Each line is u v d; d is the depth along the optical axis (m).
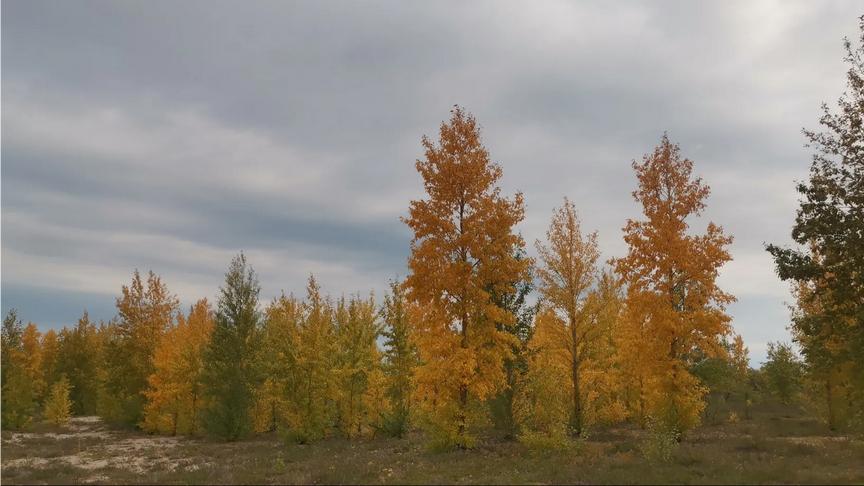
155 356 41.97
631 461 16.59
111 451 26.62
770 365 42.12
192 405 38.16
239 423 32.50
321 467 17.45
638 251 25.05
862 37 21.12
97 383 54.28
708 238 24.47
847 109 21.42
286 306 33.69
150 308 45.06
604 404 32.50
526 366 24.23
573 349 25.91
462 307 20.95
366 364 31.95
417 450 21.38
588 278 26.27
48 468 19.47
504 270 21.17
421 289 21.27
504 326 23.19
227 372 33.66
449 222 21.27
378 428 29.70
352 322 32.41
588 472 14.68
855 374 24.53
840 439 23.55
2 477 17.62
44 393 56.44
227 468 18.23
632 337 25.81
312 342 31.11
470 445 20.34
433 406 22.62
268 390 33.22
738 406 49.00
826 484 12.44
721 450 19.16
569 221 26.73
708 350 24.08
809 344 25.67
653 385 24.20
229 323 34.97
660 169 25.94
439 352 20.62
